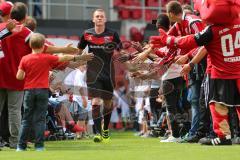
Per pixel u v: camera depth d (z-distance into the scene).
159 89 21.34
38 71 17.11
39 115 17.22
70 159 13.78
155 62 20.98
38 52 17.23
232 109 18.61
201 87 19.89
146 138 25.95
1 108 19.03
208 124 20.20
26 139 17.45
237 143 18.95
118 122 41.12
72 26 46.53
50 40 32.34
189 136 20.59
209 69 17.66
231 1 16.73
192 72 20.23
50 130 24.83
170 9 19.98
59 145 20.02
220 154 14.41
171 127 21.73
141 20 52.47
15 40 18.56
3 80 18.59
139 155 14.58
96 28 21.81
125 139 24.84
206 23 17.44
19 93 18.81
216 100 17.36
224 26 17.06
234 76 17.12
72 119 24.80
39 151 16.69
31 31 18.83
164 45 17.72
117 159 13.60
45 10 48.53
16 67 18.64
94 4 50.41
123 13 52.28
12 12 18.78
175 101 21.62
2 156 14.97
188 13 19.97
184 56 18.66
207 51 17.47
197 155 14.27
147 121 29.31
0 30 18.19
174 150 16.03
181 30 20.02
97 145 19.75
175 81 21.09
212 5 16.80
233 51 17.09
